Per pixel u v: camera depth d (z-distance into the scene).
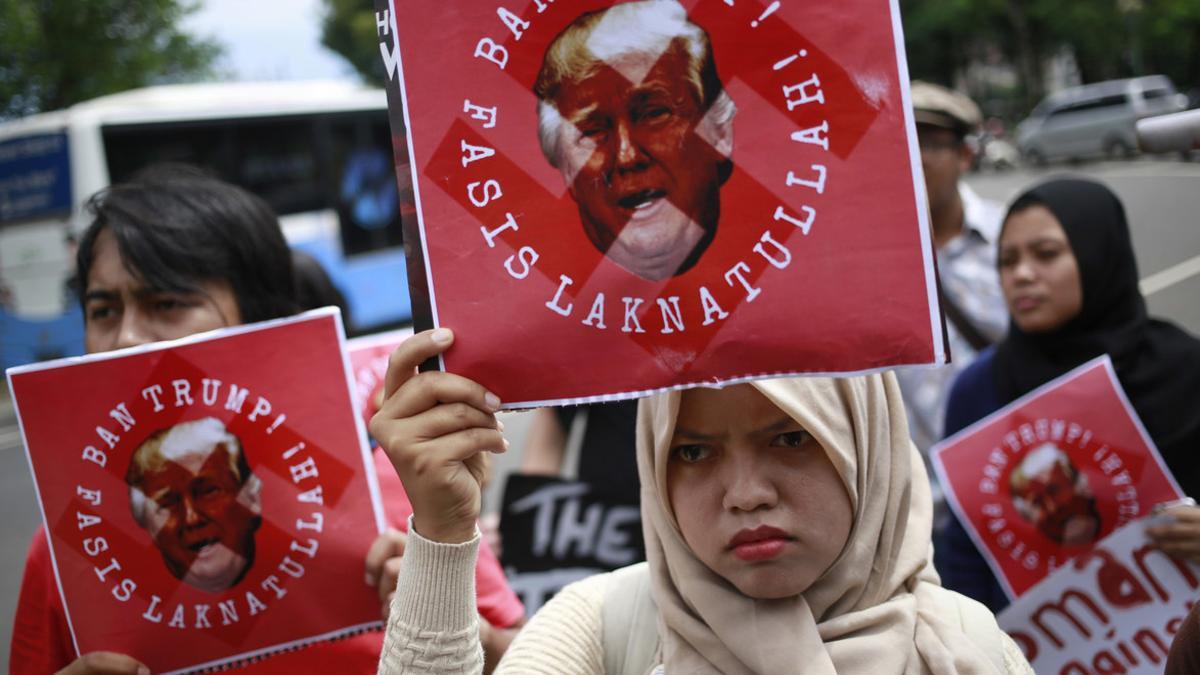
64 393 1.75
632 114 1.27
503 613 1.98
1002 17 38.09
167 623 1.75
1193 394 2.40
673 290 1.26
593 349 1.27
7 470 8.89
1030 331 2.56
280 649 1.76
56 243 10.42
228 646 1.75
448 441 1.27
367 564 1.77
